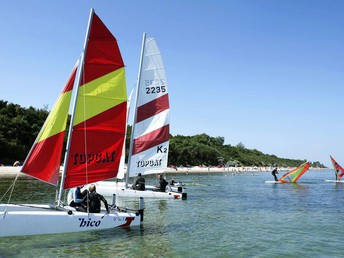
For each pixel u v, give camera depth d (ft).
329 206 95.14
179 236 53.21
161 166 97.30
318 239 53.88
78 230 48.37
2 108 278.05
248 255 43.98
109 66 54.34
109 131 55.06
